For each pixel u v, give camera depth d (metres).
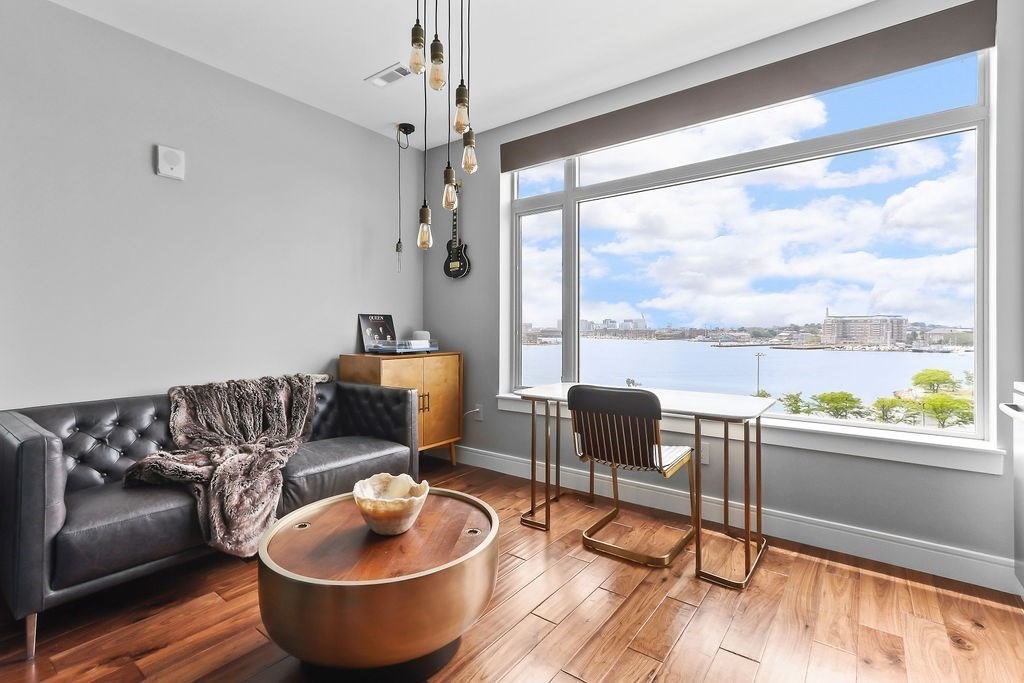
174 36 2.45
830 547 2.30
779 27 2.36
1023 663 1.50
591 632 1.67
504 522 2.63
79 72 2.26
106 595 1.90
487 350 3.65
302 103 3.16
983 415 2.05
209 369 2.73
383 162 3.68
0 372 2.06
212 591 1.93
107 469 2.18
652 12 2.24
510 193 3.63
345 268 3.43
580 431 2.33
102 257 2.34
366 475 2.56
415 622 1.26
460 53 2.57
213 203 2.74
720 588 1.96
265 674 1.46
